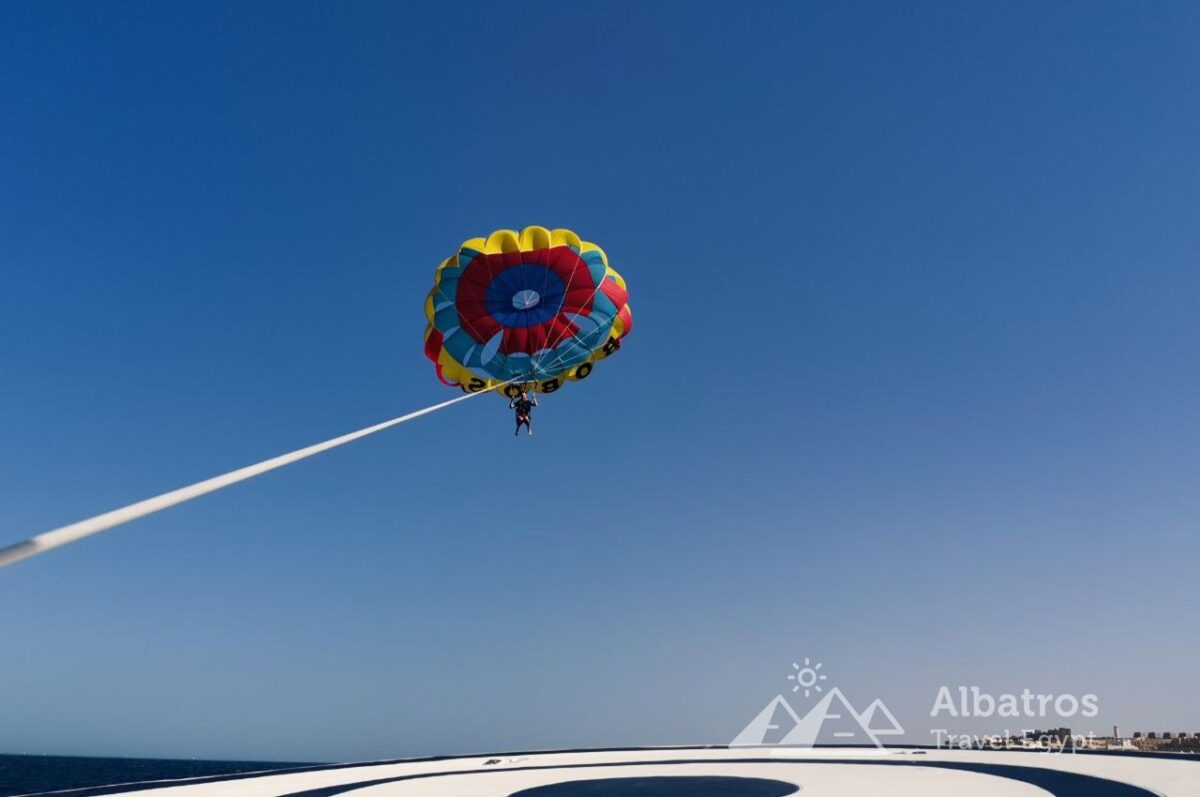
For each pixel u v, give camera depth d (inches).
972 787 1054.4
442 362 1326.3
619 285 1305.4
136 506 417.4
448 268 1242.6
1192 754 1246.9
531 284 1244.5
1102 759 1259.2
